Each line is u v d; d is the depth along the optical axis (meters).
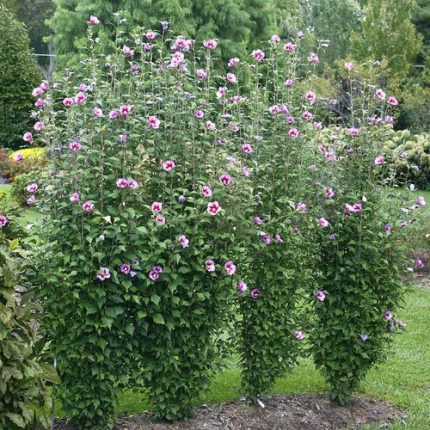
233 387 5.06
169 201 4.14
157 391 4.17
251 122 4.71
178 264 4.03
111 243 3.89
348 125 5.21
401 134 17.75
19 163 13.07
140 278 3.94
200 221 3.98
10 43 17.38
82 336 3.91
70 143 3.88
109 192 3.90
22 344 3.29
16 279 3.44
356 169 4.77
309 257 4.67
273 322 4.54
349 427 4.62
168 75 4.38
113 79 4.36
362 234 4.66
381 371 5.71
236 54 15.57
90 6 14.97
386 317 4.76
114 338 3.96
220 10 15.73
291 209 4.51
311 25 25.88
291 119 4.55
